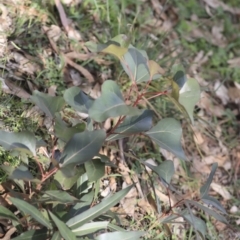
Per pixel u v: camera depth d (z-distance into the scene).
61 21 1.72
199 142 1.74
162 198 1.56
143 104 1.66
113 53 1.20
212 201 1.33
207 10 2.10
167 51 1.85
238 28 2.14
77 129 1.24
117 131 1.28
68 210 1.30
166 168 1.32
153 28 1.87
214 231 1.59
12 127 1.47
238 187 1.71
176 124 1.26
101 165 1.24
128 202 1.52
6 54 1.57
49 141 1.49
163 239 1.51
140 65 1.27
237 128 1.83
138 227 1.49
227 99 1.87
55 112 1.27
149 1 1.94
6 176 1.39
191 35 1.97
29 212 1.20
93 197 1.35
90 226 1.25
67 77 1.63
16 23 1.64
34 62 1.60
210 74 1.90
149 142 1.64
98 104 1.16
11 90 1.52
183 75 1.26
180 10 2.01
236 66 1.97
